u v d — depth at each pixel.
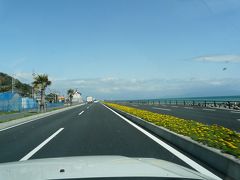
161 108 55.34
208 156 10.78
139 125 25.53
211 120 28.62
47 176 3.93
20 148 14.95
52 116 41.88
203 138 12.94
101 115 40.41
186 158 11.73
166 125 19.27
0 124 26.92
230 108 51.09
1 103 62.09
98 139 17.14
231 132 14.95
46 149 14.37
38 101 63.00
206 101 61.75
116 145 14.93
